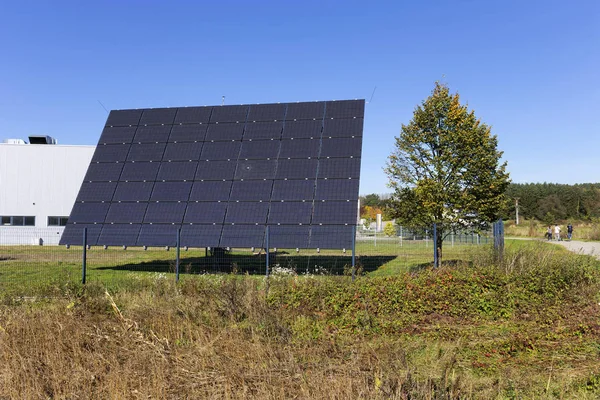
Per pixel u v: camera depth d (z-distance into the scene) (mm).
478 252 15828
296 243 16375
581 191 94312
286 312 10727
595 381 6707
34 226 39875
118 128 21500
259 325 9438
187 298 11250
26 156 40281
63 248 32562
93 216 18547
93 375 6879
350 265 19578
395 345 8438
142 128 21281
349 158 18234
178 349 7758
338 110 19859
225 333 8328
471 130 17031
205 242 17016
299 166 18453
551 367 7078
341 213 16703
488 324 10594
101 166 20234
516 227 61875
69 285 12977
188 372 6816
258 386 6340
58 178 40250
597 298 11922
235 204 17859
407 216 17797
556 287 12648
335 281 12797
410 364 7309
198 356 7336
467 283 12461
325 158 18438
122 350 7836
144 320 9352
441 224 17000
